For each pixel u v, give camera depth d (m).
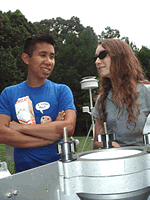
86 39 28.62
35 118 1.27
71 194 0.48
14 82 21.66
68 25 40.91
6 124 1.25
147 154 0.49
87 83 6.70
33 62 1.23
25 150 1.20
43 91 1.29
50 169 0.55
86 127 25.16
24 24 28.69
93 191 0.46
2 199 0.48
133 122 1.01
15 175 0.50
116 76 1.04
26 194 0.51
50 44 1.24
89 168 0.46
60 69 25.14
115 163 0.45
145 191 0.49
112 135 0.69
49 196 0.54
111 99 1.10
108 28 33.69
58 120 1.28
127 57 1.05
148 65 24.14
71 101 1.33
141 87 1.03
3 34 24.64
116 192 0.46
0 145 11.23
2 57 21.92
